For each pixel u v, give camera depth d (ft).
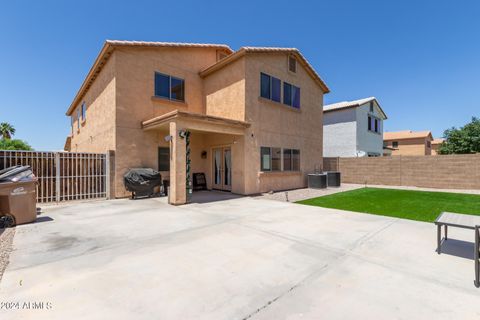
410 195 37.88
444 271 11.00
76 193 31.01
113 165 33.42
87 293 8.95
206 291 9.17
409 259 12.41
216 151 43.42
